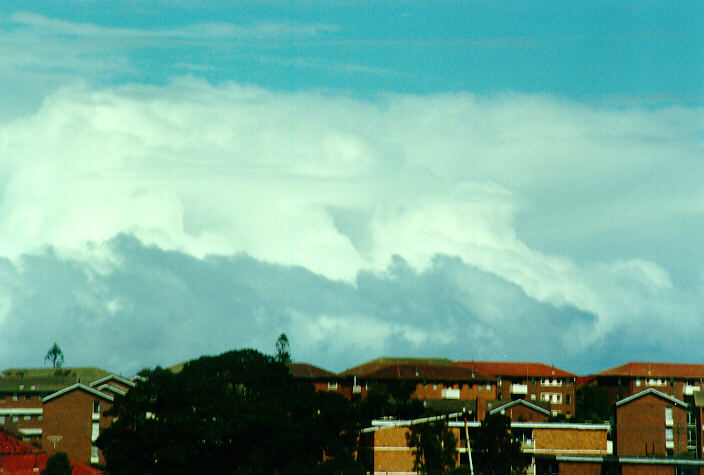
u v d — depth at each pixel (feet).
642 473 648.38
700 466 640.99
